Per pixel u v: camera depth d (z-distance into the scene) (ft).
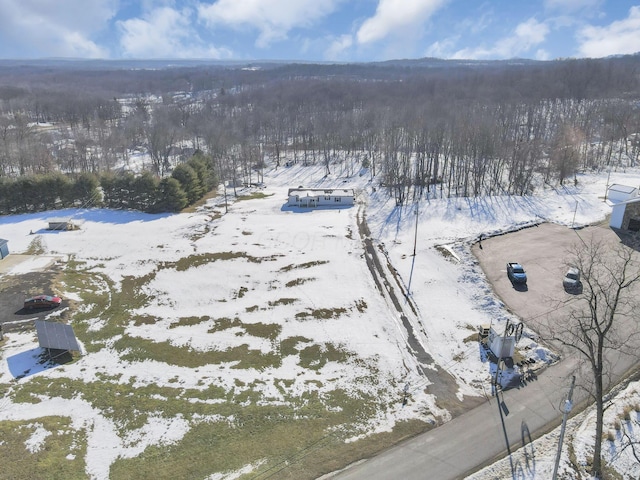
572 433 88.84
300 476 82.12
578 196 231.71
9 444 91.71
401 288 154.51
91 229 215.72
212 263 178.91
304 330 133.39
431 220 210.79
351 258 179.32
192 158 291.79
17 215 235.20
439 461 84.33
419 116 381.60
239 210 246.47
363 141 397.60
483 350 118.73
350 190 258.78
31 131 435.94
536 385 104.73
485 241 185.37
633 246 169.17
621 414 91.50
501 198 232.32
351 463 84.84
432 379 109.70
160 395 107.04
